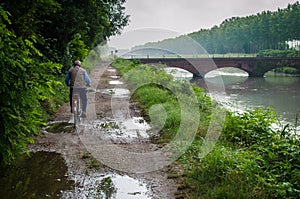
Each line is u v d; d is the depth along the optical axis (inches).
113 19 862.5
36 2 343.9
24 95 169.6
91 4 600.4
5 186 170.4
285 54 2003.0
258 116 274.5
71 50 567.5
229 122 268.4
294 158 193.0
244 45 2807.6
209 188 165.0
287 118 519.2
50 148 233.9
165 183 177.0
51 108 348.2
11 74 163.3
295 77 1646.2
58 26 535.5
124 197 160.7
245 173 172.9
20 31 327.0
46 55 497.0
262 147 215.5
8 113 165.8
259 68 1585.9
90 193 164.7
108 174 189.2
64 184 174.7
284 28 2876.5
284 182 165.8
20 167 196.7
